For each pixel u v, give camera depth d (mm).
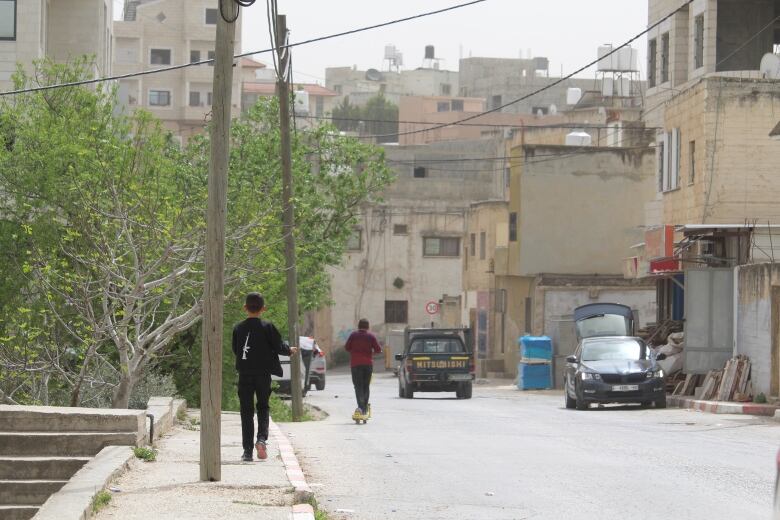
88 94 37531
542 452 28516
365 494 20953
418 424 38906
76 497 16844
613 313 72500
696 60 77250
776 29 79438
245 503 17797
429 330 66312
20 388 33594
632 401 48625
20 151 35156
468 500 20250
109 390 34688
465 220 127312
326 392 74812
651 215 75812
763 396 47312
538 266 88812
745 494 20922
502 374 97375
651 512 18891
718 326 52844
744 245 56062
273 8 37281
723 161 61250
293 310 45031
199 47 166375
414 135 196125
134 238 31766
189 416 35844
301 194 55312
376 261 127500
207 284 20000
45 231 33594
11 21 54281
